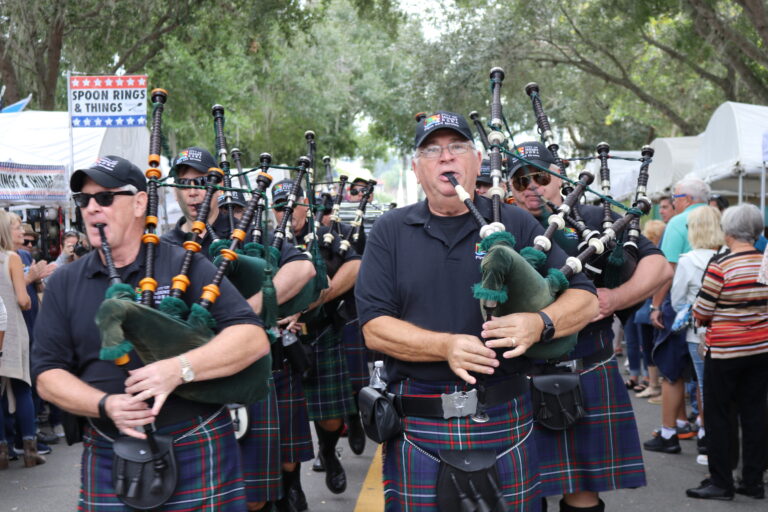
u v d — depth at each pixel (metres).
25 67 14.58
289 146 29.86
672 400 5.39
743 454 4.41
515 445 2.47
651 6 14.48
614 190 13.07
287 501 4.04
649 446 5.50
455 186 2.42
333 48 27.53
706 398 4.38
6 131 9.70
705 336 4.46
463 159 2.49
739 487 4.46
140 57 17.88
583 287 2.48
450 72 18.72
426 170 2.49
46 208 9.10
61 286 2.32
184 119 21.34
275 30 20.44
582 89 20.50
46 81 14.52
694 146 11.34
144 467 2.18
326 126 28.00
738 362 4.21
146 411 2.08
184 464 2.24
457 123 2.47
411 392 2.47
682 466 5.11
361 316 2.52
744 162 7.82
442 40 19.12
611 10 15.02
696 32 14.27
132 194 2.31
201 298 2.26
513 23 18.12
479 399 2.40
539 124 3.50
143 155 11.60
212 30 16.56
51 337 2.28
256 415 3.47
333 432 4.70
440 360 2.39
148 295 2.25
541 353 2.42
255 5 15.99
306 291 3.62
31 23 13.66
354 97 29.48
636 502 4.41
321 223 5.24
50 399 2.22
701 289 4.27
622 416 3.35
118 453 2.19
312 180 4.60
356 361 5.53
